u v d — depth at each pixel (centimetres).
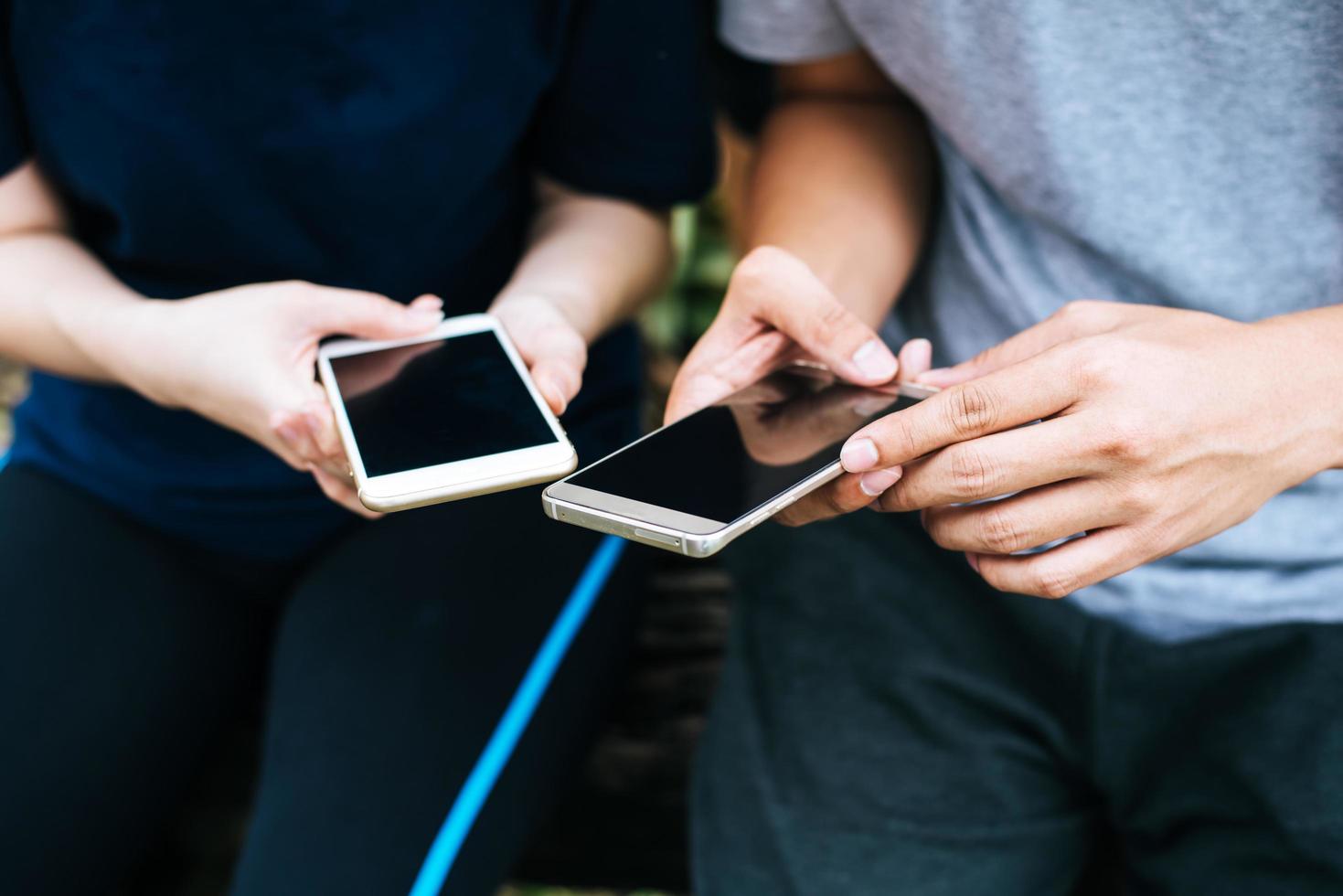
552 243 126
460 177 120
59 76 109
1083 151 104
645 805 152
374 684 118
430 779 113
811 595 119
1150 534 86
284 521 128
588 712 129
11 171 117
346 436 85
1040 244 113
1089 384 80
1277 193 101
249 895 106
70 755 117
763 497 79
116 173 113
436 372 95
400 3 109
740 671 122
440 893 110
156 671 124
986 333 120
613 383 137
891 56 114
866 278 118
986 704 111
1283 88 96
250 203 115
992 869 109
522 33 116
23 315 112
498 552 129
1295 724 98
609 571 132
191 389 102
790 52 123
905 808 110
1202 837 104
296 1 106
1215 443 82
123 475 127
